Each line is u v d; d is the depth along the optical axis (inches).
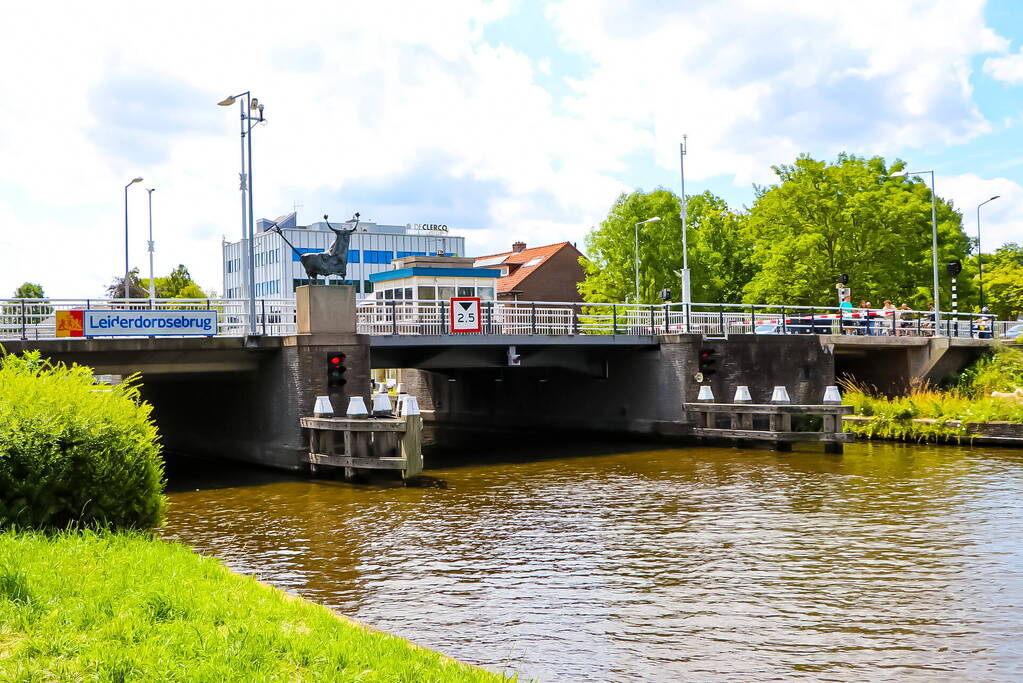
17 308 927.0
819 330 1427.2
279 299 997.8
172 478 928.3
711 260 2314.2
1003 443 1103.6
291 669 250.7
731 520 666.2
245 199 1189.1
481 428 1588.3
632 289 2229.3
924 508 704.4
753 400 1248.2
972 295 2183.8
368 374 981.2
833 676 350.6
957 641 392.2
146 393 1344.7
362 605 450.0
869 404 1272.1
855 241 1924.2
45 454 417.4
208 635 270.4
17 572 309.4
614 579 499.8
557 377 1444.4
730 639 395.2
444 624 418.0
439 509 727.7
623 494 791.7
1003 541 586.6
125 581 325.7
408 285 1435.8
